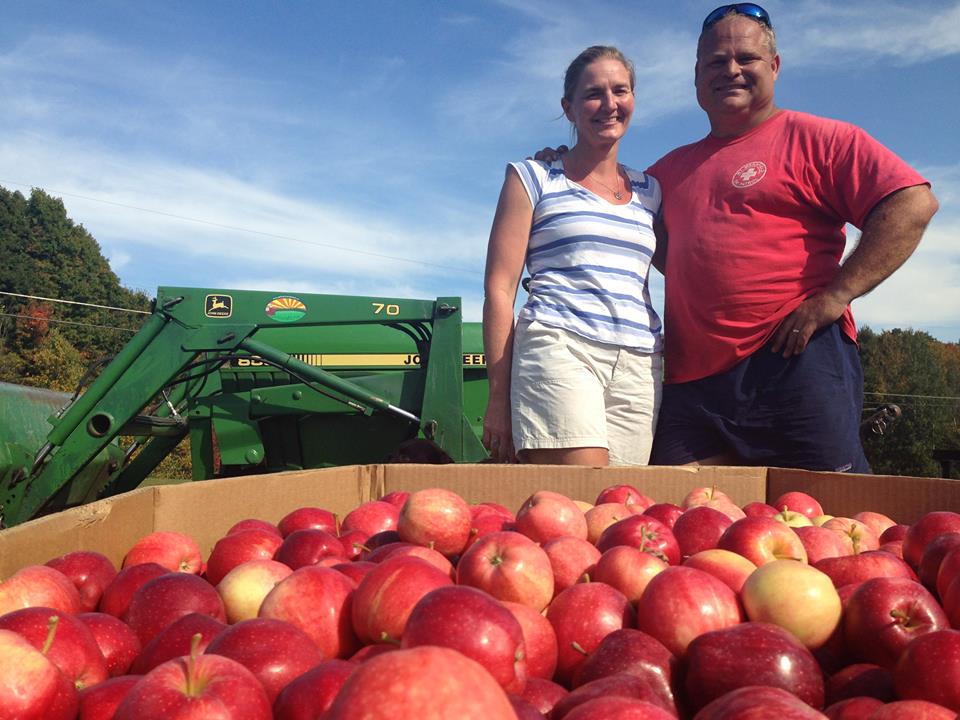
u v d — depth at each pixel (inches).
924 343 2901.1
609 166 157.6
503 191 158.7
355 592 74.0
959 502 119.4
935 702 59.7
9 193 2999.5
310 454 315.9
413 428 308.3
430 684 37.2
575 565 90.4
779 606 74.3
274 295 291.7
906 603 72.9
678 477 134.1
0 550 84.4
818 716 50.8
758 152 154.1
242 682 54.1
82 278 3026.6
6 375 2055.9
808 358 149.9
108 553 105.9
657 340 156.9
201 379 322.3
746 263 150.9
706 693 63.7
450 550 104.5
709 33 156.3
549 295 150.3
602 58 150.4
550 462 148.2
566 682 75.9
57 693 57.5
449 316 300.8
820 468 151.9
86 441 276.5
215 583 99.6
